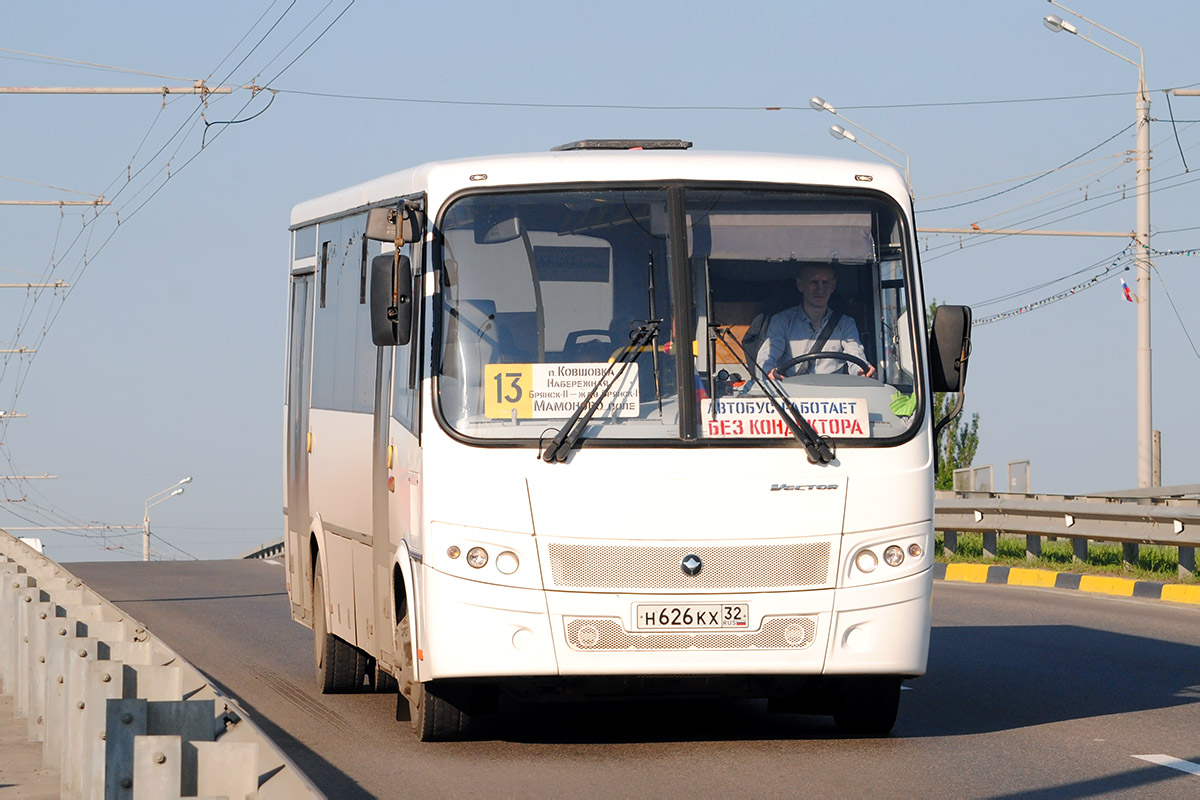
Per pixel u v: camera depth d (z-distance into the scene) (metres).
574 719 19.03
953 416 16.39
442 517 15.44
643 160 16.34
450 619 15.33
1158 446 56.62
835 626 15.50
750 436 15.58
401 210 16.22
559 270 15.94
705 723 18.58
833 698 17.30
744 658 15.38
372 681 21.91
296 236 23.75
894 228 16.52
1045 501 40.59
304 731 18.38
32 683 17.16
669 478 15.40
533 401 15.58
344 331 20.41
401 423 16.89
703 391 15.66
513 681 15.70
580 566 15.30
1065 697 20.56
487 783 14.80
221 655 27.06
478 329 15.80
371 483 18.56
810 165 16.61
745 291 16.05
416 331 16.08
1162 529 35.75
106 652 13.94
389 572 17.59
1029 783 14.54
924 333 16.34
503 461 15.38
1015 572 41.16
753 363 15.84
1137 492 55.41
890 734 17.56
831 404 15.82
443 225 16.06
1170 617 30.53
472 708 16.95
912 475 15.82
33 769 15.37
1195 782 14.55
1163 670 23.11
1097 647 26.02
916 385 16.16
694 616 15.31
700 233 16.14
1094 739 17.09
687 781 14.74
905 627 15.66
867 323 16.23
